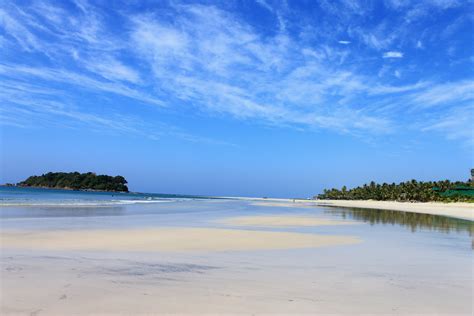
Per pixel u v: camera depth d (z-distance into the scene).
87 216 31.88
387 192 161.38
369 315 7.03
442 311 7.35
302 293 8.34
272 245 16.45
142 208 50.97
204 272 10.38
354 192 192.75
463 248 17.06
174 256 13.06
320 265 11.84
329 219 38.09
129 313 6.77
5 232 18.58
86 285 8.52
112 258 12.27
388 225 31.22
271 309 7.18
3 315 6.49
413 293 8.57
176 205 68.25
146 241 16.86
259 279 9.63
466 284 9.56
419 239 20.58
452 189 127.69
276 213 49.78
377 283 9.45
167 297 7.78
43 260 11.48
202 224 27.78
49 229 20.64
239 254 13.82
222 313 6.88
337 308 7.37
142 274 9.91
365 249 15.83
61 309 6.88
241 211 53.81
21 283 8.49
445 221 39.19
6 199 62.38
